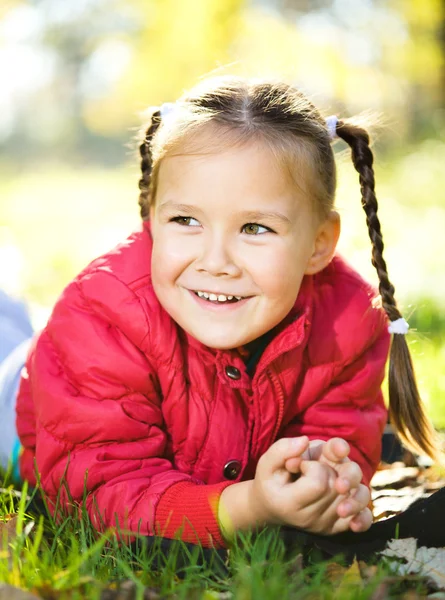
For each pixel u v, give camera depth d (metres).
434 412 3.41
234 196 2.14
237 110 2.22
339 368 2.51
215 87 2.33
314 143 2.29
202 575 1.85
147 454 2.32
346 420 2.55
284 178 2.19
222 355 2.29
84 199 18.91
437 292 5.90
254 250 2.18
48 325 2.42
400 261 7.37
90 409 2.29
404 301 5.62
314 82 17.45
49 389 2.34
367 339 2.54
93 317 2.34
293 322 2.29
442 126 14.55
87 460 2.29
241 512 2.06
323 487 1.93
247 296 2.21
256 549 1.92
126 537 2.10
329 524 2.01
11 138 46.97
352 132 2.49
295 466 1.96
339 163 2.75
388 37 18.12
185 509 2.13
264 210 2.16
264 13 18.62
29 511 2.33
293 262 2.23
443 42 17.62
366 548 2.09
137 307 2.29
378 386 2.64
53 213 16.08
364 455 2.62
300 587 1.79
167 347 2.29
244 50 18.09
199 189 2.15
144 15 20.89
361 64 17.69
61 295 2.42
